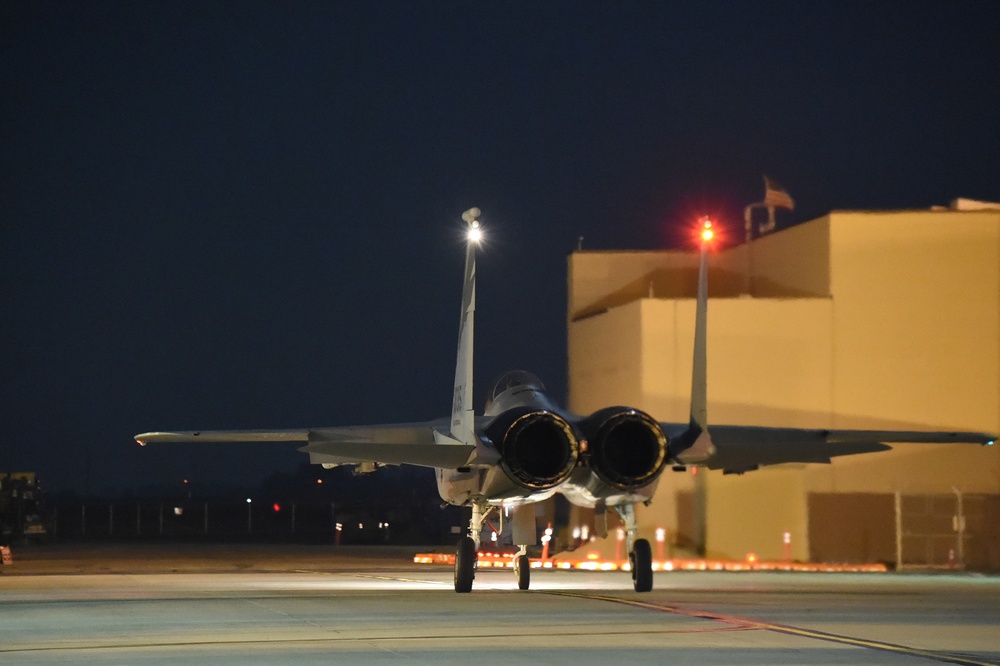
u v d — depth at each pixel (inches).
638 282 6107.3
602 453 2536.9
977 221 5128.0
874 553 5044.3
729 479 4980.3
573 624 1973.4
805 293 5324.8
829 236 5128.0
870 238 5118.1
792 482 5029.5
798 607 2352.4
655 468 2554.1
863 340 5088.6
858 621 2066.9
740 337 5022.1
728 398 4992.6
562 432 2514.8
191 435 2864.2
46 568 4761.3
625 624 1975.9
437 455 2491.4
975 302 5118.1
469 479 2711.6
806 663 1540.4
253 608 2281.0
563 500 5738.2
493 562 4995.1
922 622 2059.5
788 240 5477.4
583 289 6082.7
